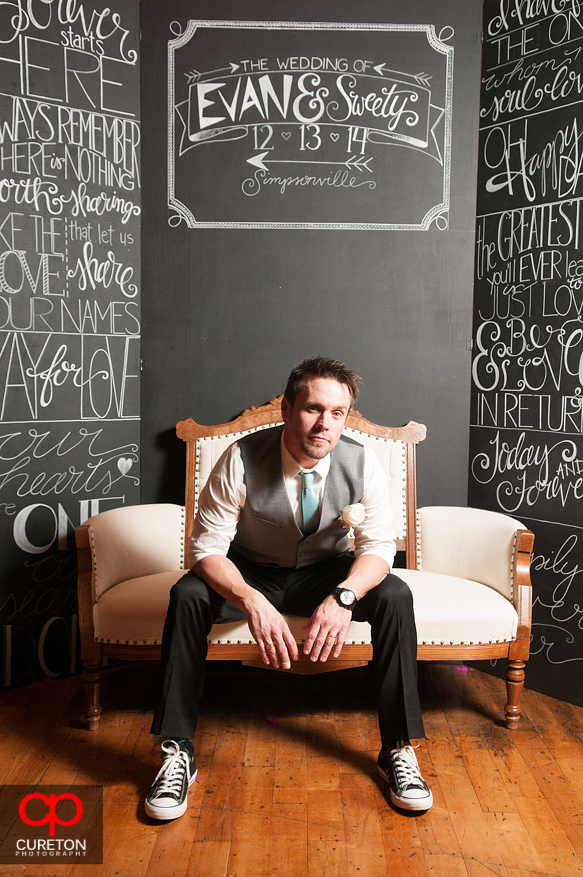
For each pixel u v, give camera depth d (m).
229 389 2.68
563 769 1.92
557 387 2.37
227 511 1.88
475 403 2.66
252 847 1.56
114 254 2.57
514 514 2.54
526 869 1.50
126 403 2.64
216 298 2.65
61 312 2.47
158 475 2.71
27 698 2.36
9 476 2.40
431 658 2.04
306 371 1.73
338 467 1.91
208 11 2.56
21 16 2.31
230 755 1.96
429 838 1.60
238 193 2.62
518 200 2.47
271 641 1.70
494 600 2.10
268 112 2.60
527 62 2.41
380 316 2.67
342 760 1.94
